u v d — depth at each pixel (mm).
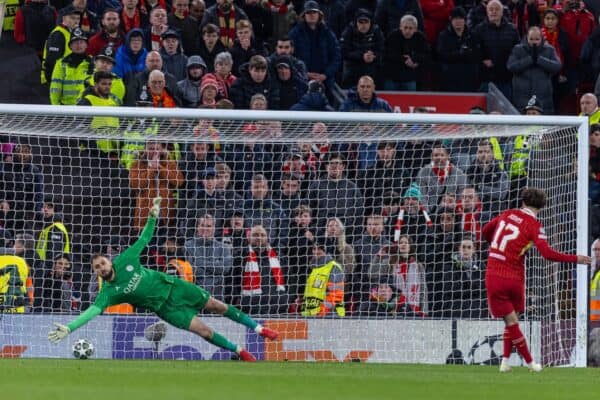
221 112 50438
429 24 74188
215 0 75312
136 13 66812
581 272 50594
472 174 54969
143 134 53219
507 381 37906
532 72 69875
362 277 52906
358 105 63250
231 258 52781
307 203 55531
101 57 59000
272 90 64000
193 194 55656
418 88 72188
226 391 30438
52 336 42438
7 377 34906
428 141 58000
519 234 42062
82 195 55375
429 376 39531
